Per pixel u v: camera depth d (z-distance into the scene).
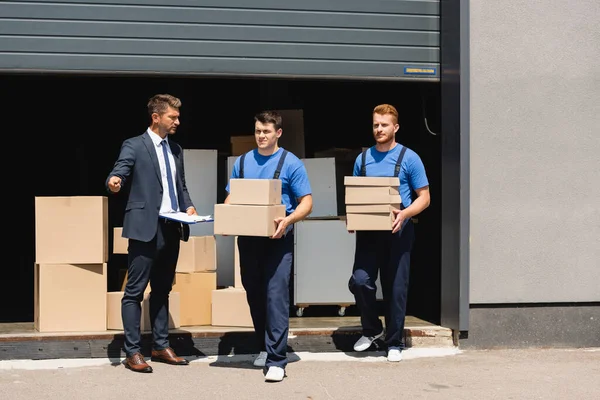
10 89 9.23
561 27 5.94
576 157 5.97
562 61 5.94
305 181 5.10
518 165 5.90
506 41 5.86
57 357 5.38
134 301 5.10
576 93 5.96
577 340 6.04
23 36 5.48
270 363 4.91
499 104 5.86
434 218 6.45
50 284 5.50
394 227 5.16
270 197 4.80
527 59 5.90
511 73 5.88
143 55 5.62
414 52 5.97
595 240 6.00
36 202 5.50
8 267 9.53
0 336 5.35
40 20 5.50
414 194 6.68
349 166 7.48
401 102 7.40
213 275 5.87
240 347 5.61
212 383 4.83
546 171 5.93
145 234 4.98
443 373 5.18
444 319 6.00
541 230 5.93
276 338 4.89
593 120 5.99
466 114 5.79
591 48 5.98
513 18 5.87
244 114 8.96
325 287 6.27
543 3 5.91
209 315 5.85
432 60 6.00
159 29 5.64
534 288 5.93
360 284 5.30
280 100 7.63
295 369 5.24
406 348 5.87
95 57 5.56
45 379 4.90
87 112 9.52
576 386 4.87
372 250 5.36
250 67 5.75
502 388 4.81
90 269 5.53
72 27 5.54
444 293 6.00
